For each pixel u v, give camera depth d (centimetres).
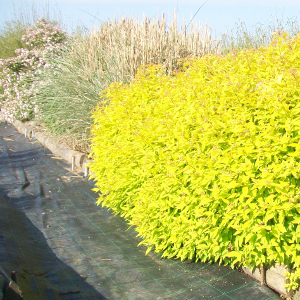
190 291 301
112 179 425
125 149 383
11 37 1374
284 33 312
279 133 262
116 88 475
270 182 251
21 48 1261
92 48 811
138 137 362
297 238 266
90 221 468
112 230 437
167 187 325
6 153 859
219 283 308
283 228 255
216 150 282
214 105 304
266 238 269
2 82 1272
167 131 328
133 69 694
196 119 309
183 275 325
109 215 485
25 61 1244
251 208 269
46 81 915
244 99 281
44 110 934
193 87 319
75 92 774
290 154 256
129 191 411
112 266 349
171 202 328
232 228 296
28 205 530
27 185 628
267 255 284
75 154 729
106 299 296
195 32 707
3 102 1270
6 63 1240
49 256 372
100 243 402
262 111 278
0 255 322
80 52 850
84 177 661
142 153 363
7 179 659
